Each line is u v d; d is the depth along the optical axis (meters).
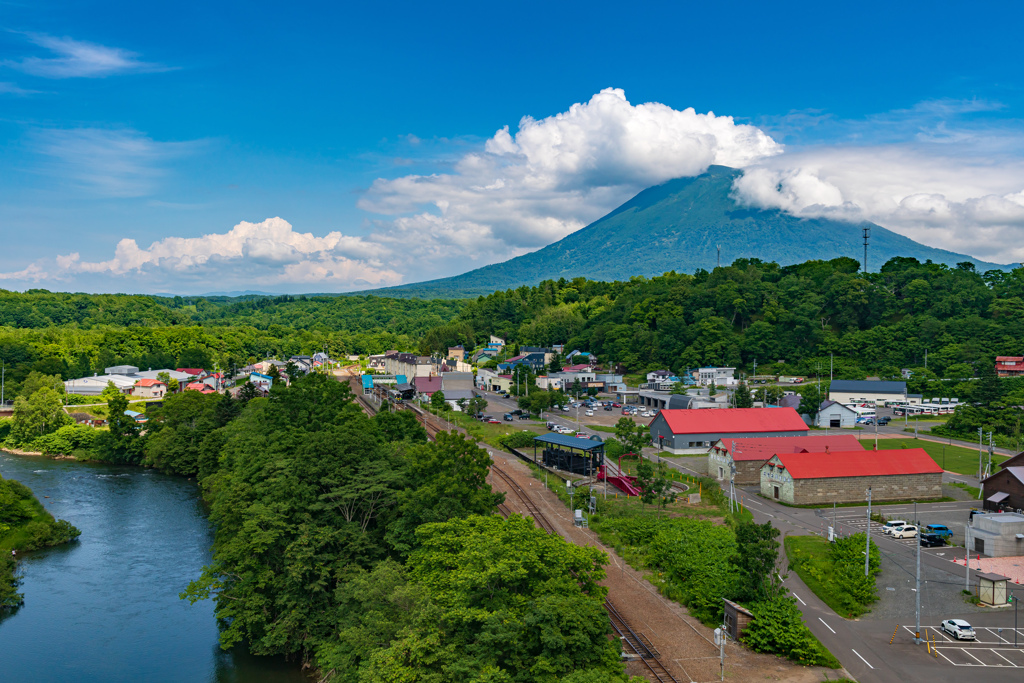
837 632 60.19
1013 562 77.31
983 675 52.56
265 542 68.81
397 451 88.19
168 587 86.62
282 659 69.19
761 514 95.94
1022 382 192.50
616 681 47.38
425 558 61.12
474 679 46.44
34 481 137.00
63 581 88.44
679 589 68.56
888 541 84.50
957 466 125.50
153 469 148.62
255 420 124.94
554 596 51.22
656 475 109.56
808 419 177.25
